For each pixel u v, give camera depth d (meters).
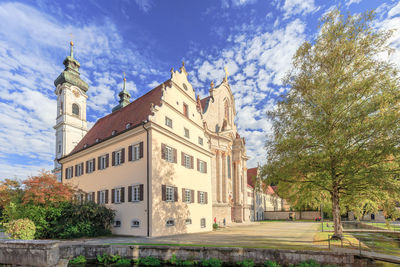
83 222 21.84
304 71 19.02
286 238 21.69
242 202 51.09
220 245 16.53
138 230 22.39
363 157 15.10
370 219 57.75
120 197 24.86
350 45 17.20
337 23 18.22
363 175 15.39
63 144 58.62
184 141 27.88
